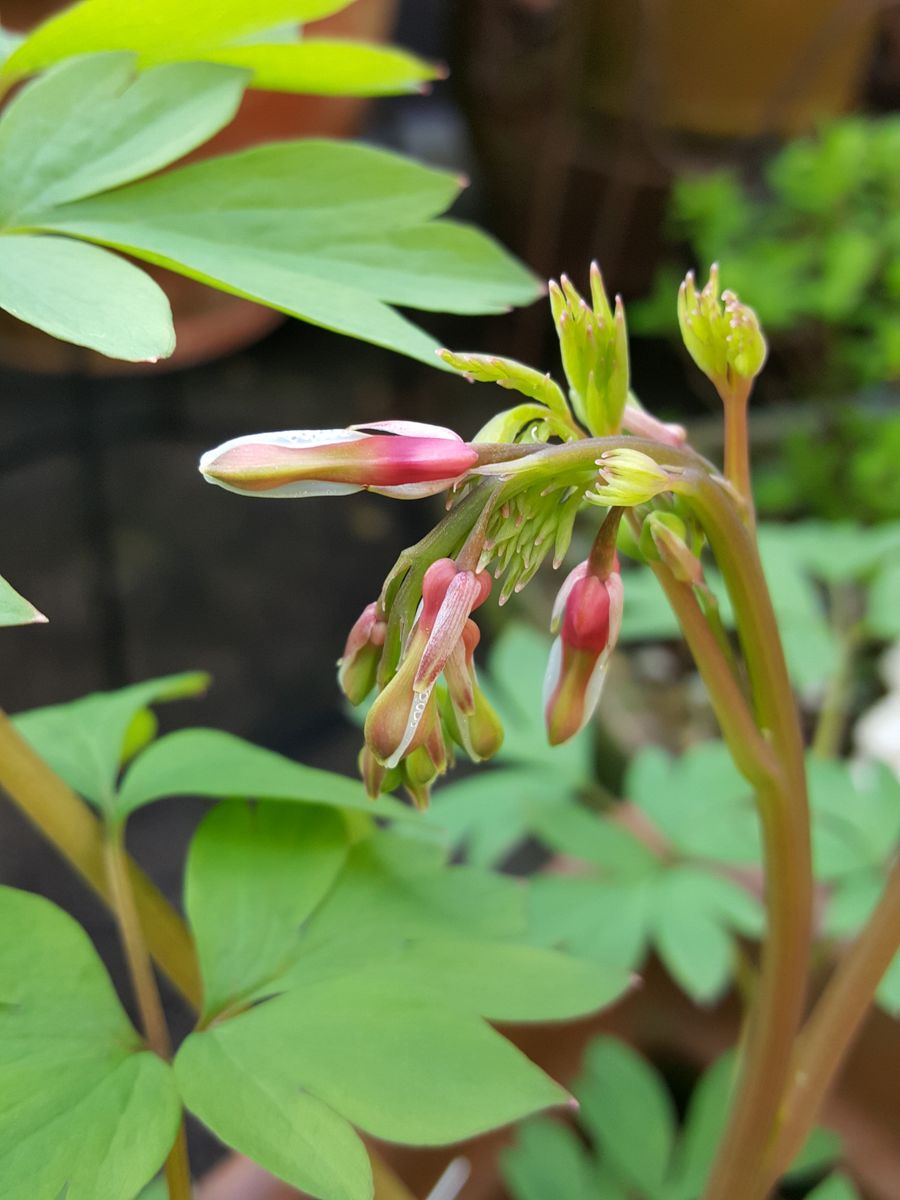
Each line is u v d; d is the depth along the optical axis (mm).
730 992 215
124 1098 98
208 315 229
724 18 361
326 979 111
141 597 341
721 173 373
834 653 231
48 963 105
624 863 198
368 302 103
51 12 191
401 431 81
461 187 116
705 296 96
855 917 182
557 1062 211
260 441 79
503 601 86
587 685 94
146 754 135
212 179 111
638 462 83
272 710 317
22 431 326
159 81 112
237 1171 167
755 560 97
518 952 115
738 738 103
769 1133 122
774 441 368
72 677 311
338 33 219
